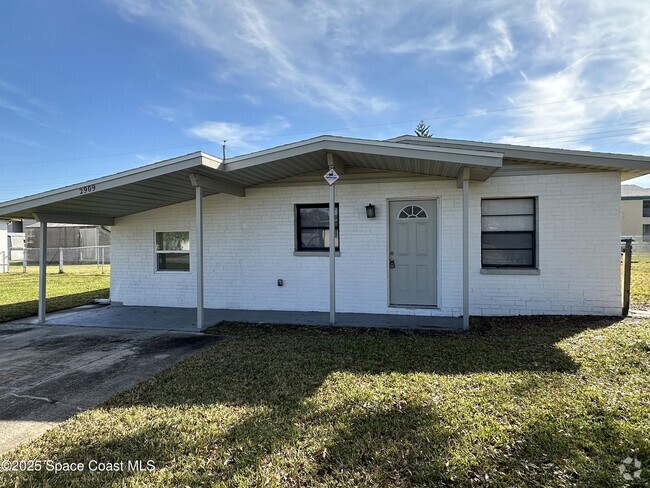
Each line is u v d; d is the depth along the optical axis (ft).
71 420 10.74
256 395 12.11
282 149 20.30
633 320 20.85
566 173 22.39
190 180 22.31
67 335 21.30
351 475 7.88
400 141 24.36
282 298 26.86
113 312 27.68
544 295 22.84
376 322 22.45
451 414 10.31
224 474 8.02
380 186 24.86
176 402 11.75
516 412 10.27
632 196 88.22
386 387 12.41
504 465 8.03
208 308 28.25
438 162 19.38
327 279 26.12
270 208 26.96
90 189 21.33
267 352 16.81
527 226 23.45
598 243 22.11
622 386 11.83
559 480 7.50
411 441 9.06
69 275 57.88
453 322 21.98
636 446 8.53
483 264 23.99
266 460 8.46
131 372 14.85
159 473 8.12
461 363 14.62
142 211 29.96
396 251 25.17
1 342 20.01
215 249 28.14
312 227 26.71
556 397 11.16
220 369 14.71
